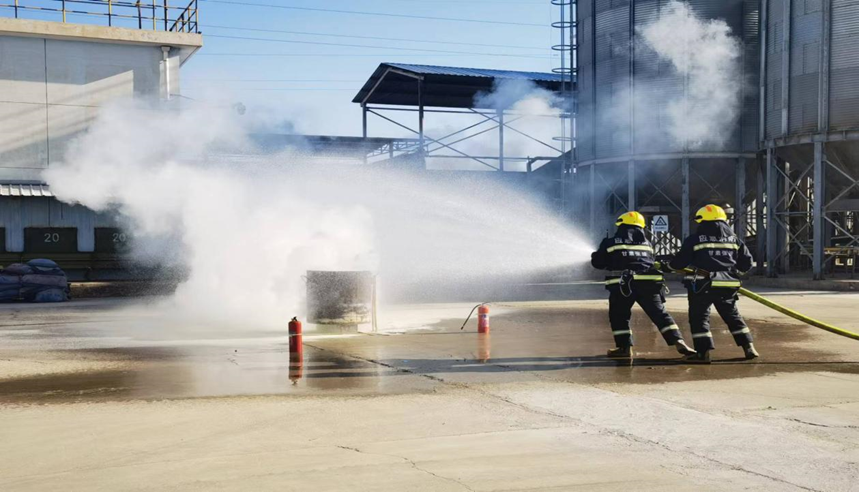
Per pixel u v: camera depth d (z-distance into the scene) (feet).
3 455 18.97
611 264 34.88
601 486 16.25
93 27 81.87
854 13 80.79
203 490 16.10
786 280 85.05
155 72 85.05
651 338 41.37
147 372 30.99
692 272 33.71
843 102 81.76
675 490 15.98
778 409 23.53
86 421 22.45
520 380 28.71
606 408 23.71
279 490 16.06
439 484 16.40
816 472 17.17
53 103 81.92
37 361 34.30
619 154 100.22
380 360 33.60
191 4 86.22
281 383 28.27
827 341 40.14
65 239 81.00
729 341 40.19
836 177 89.25
